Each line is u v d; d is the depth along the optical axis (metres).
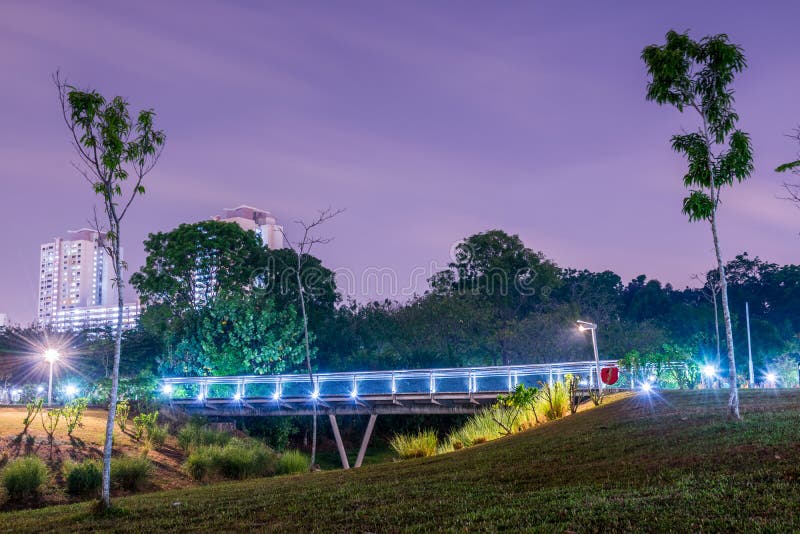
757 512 7.37
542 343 56.94
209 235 50.81
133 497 15.51
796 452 9.60
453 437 27.31
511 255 72.38
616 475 10.49
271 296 50.78
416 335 57.88
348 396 35.44
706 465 9.94
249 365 44.53
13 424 25.94
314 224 40.28
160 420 34.78
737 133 14.71
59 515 13.18
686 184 15.00
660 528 7.31
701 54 15.05
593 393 28.34
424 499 10.66
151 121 13.46
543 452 14.34
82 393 39.00
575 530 7.68
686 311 74.38
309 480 16.14
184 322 47.34
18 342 48.62
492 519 8.65
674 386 32.53
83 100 12.75
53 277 145.50
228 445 27.47
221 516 11.12
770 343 66.12
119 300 13.28
